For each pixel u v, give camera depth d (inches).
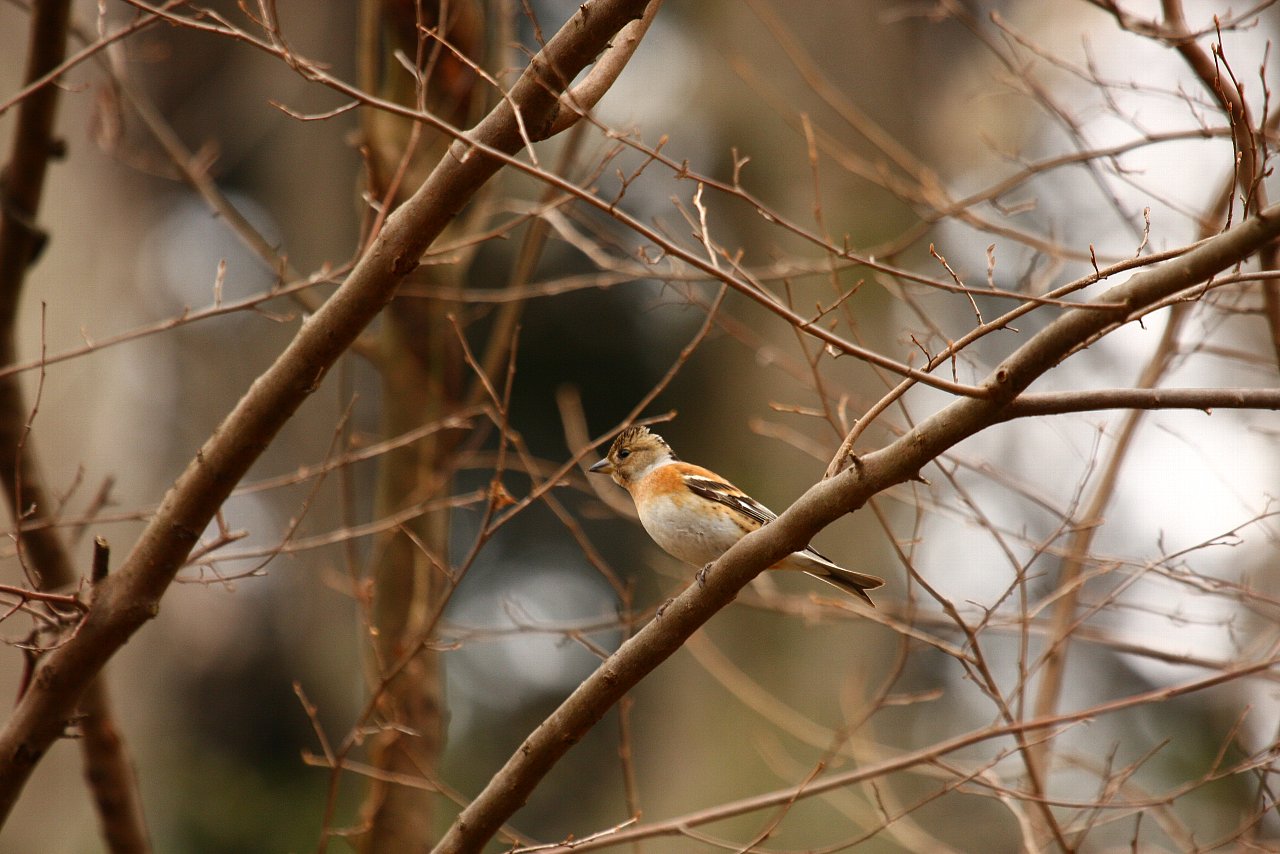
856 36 721.0
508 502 305.0
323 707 832.9
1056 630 368.2
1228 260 211.6
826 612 404.5
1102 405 225.9
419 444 385.1
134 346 855.1
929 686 679.1
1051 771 382.3
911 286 472.1
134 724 765.9
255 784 803.4
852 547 653.3
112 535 732.0
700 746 645.9
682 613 253.4
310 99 917.8
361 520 866.1
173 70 903.7
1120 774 326.0
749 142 708.0
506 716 868.0
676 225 730.2
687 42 761.6
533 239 390.9
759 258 692.1
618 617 367.9
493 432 864.9
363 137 359.9
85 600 261.4
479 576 901.8
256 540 841.5
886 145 388.5
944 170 702.5
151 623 799.1
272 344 914.7
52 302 627.8
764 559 246.5
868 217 671.8
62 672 261.0
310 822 786.8
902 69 730.2
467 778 829.2
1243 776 616.1
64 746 579.2
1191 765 644.7
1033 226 617.0
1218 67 283.4
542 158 709.3
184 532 261.9
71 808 579.8
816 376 300.8
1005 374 222.8
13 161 327.6
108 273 700.7
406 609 372.5
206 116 909.2
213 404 900.6
